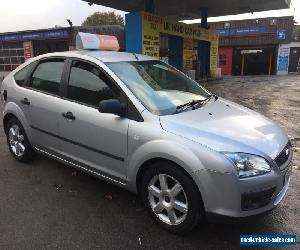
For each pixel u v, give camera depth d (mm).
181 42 19062
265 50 35188
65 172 5117
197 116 3717
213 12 21688
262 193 3150
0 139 7000
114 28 26922
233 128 3512
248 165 3107
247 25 35094
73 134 4309
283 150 3486
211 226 3654
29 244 3348
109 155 3934
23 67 5359
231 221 3141
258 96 15133
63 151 4578
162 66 4789
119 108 3686
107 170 4031
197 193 3244
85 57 4391
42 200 4238
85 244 3354
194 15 22812
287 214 3920
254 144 3279
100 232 3555
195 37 19781
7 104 5406
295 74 34156
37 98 4828
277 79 26672
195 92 4590
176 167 3330
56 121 4520
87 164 4254
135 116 3691
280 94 15875
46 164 5430
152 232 3561
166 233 3541
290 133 7793
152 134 3480
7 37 34969
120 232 3557
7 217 3836
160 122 3537
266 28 34375
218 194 3107
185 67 19578
